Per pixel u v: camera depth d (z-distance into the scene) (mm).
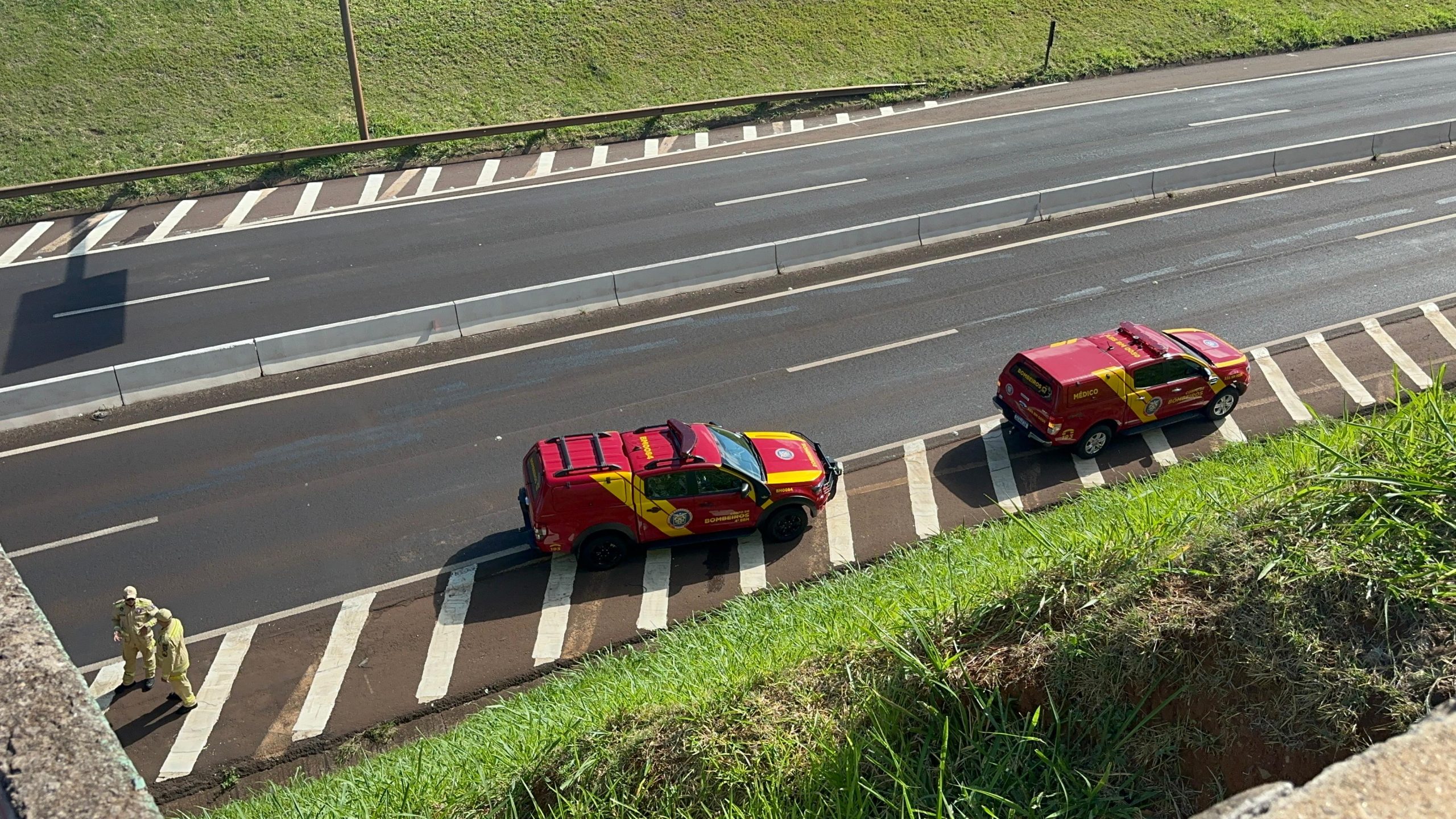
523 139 29641
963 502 15453
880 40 35375
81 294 21844
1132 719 6074
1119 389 15812
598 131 30203
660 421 17438
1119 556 7066
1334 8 39125
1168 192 25781
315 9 33594
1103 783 5668
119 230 24828
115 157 27922
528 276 22219
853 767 6152
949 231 23750
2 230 25109
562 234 24156
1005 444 16734
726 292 21641
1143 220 24500
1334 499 6645
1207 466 13375
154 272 22719
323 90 31125
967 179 26672
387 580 14188
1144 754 5961
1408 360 18672
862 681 6898
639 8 35312
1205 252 22859
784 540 14781
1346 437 8203
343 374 18984
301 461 16609
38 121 28797
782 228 24203
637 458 14195
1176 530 7180
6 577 4012
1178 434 16828
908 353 19281
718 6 35812
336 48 32469
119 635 12094
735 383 18484
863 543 14695
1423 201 25000
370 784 8273
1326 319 20109
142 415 17812
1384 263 22141
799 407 17797
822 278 22125
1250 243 23234
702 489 14211
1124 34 36562
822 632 8141
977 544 11391
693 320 20594
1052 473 16000
